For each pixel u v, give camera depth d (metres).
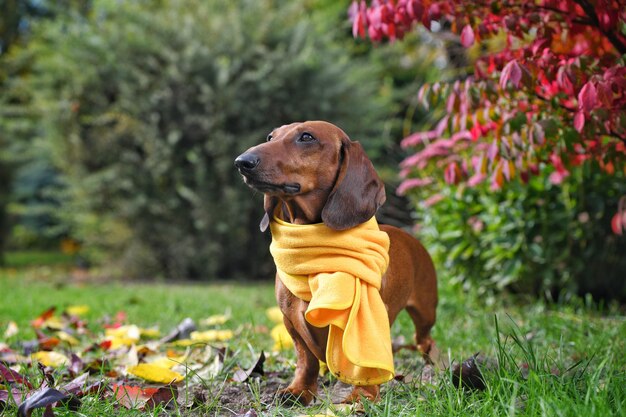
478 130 3.61
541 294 5.21
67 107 9.13
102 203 9.26
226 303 5.98
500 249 5.19
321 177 2.54
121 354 3.63
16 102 13.23
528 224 5.07
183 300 6.13
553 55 3.10
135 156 9.01
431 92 3.49
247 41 9.00
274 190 2.46
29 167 12.30
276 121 9.05
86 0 14.06
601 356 3.09
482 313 4.79
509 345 3.18
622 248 5.04
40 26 11.70
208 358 3.49
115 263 9.60
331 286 2.43
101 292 7.14
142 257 9.27
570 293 5.05
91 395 2.70
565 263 5.12
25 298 6.31
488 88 3.27
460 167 4.39
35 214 15.73
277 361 3.49
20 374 2.97
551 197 5.07
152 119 8.72
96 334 4.46
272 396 2.78
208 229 8.85
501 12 3.33
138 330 4.12
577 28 3.42
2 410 2.48
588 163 3.51
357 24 3.60
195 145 8.89
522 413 2.22
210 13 9.33
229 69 8.74
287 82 8.95
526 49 3.21
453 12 3.35
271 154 2.43
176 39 9.02
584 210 4.98
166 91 8.70
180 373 3.29
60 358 3.41
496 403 2.34
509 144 3.33
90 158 9.20
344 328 2.43
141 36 8.90
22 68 13.24
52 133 9.27
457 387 2.61
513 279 5.18
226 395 2.85
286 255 2.55
